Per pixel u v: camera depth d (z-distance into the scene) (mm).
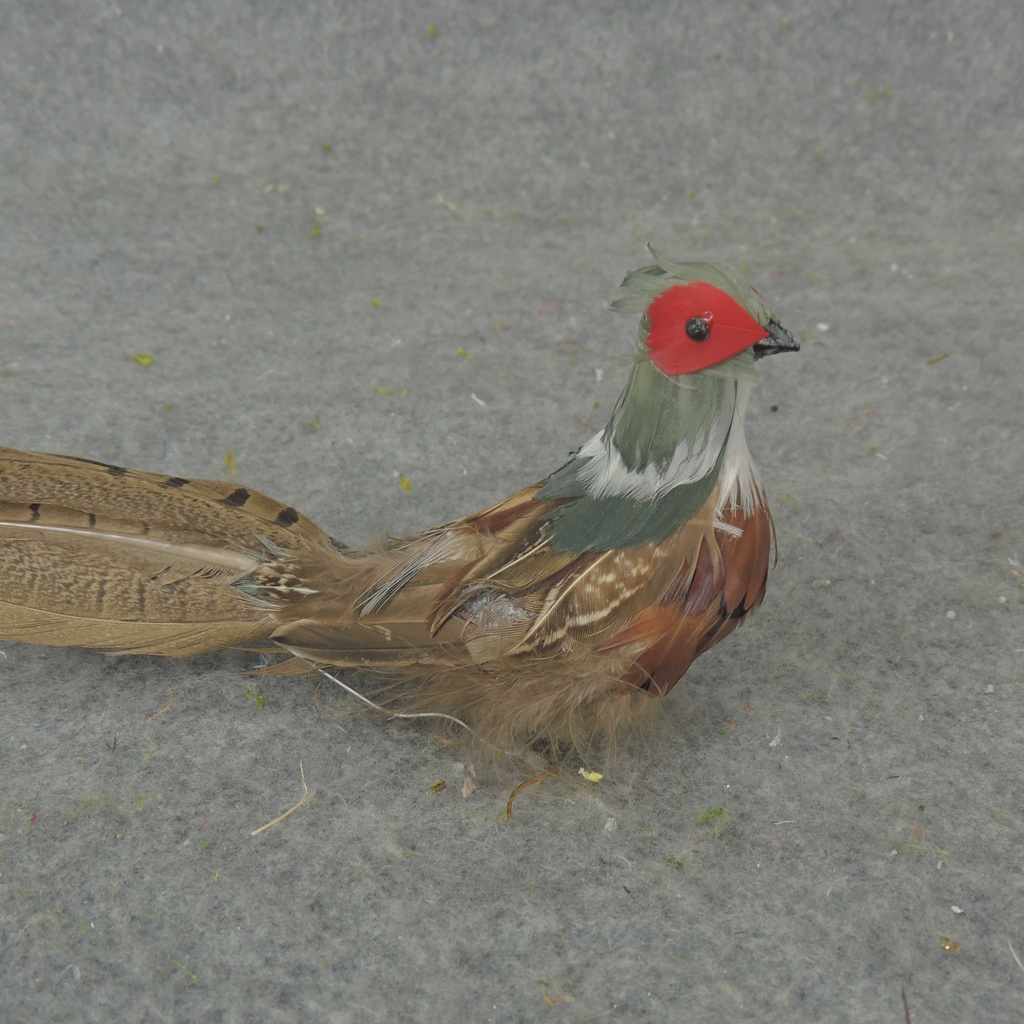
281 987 1354
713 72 1882
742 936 1367
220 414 1567
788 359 1611
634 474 1378
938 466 1544
